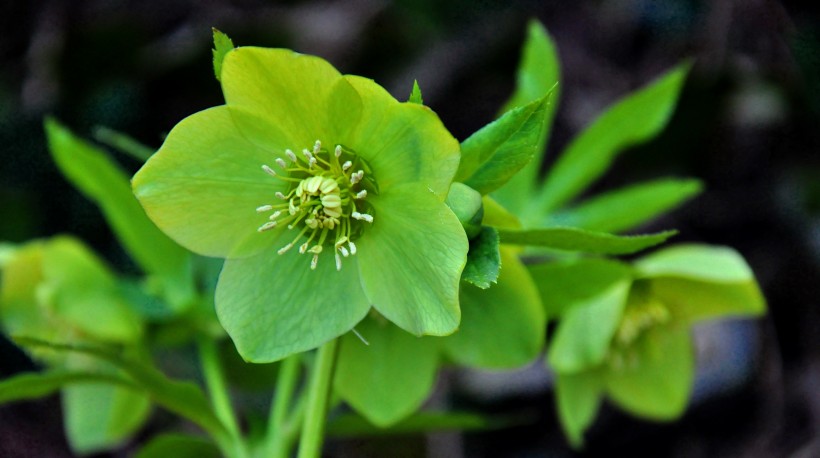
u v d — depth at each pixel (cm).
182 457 45
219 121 38
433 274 38
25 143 64
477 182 38
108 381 42
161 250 46
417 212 38
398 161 38
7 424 61
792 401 64
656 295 46
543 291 42
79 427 47
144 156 44
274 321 39
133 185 38
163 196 38
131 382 42
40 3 65
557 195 47
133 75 65
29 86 64
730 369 63
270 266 39
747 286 45
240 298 39
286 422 46
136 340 45
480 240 38
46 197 64
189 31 65
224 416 44
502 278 41
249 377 48
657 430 65
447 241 37
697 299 46
